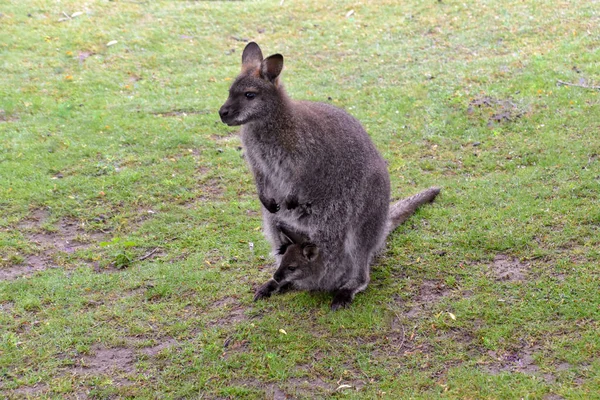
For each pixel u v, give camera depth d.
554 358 5.10
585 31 12.10
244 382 5.14
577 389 4.74
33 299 6.26
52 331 5.79
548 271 6.19
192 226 7.69
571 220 6.94
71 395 5.03
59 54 12.87
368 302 6.04
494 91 10.31
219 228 7.62
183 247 7.27
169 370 5.28
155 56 12.96
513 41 12.29
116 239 7.14
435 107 10.20
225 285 6.48
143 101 11.12
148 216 7.92
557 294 5.84
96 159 9.21
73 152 9.34
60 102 11.07
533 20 12.94
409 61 12.12
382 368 5.18
